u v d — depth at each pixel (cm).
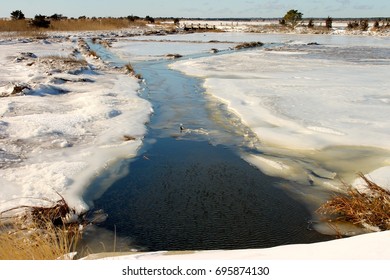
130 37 4309
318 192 619
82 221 529
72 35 4050
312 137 838
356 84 1420
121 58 2405
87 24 5316
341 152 761
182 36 4725
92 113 1012
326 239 494
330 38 4447
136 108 1105
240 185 645
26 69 1680
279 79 1566
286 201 591
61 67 1756
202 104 1197
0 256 354
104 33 4638
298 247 351
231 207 573
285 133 872
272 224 529
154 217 543
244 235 502
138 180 659
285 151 782
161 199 596
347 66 1956
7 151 734
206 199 596
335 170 691
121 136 859
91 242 483
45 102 1134
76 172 661
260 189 631
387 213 517
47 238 441
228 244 482
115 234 497
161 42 3694
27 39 3206
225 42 3741
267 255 339
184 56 2552
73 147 778
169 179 666
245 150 800
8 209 523
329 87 1366
